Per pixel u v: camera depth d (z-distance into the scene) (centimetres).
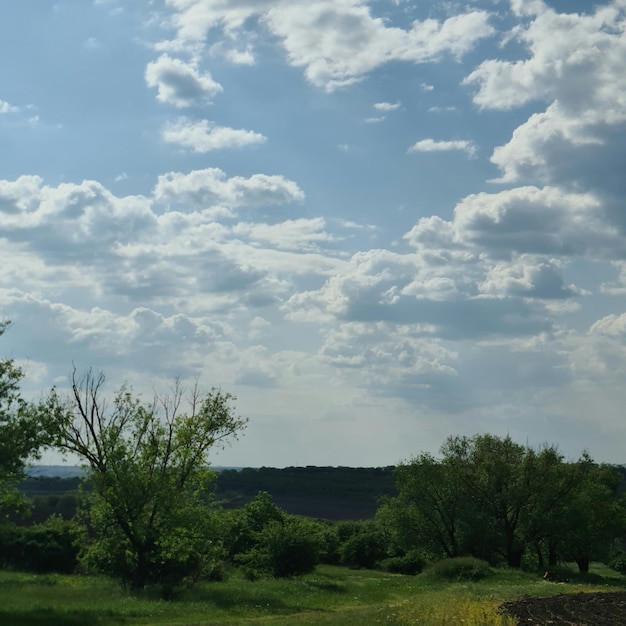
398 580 6106
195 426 4406
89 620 2866
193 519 4206
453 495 7744
